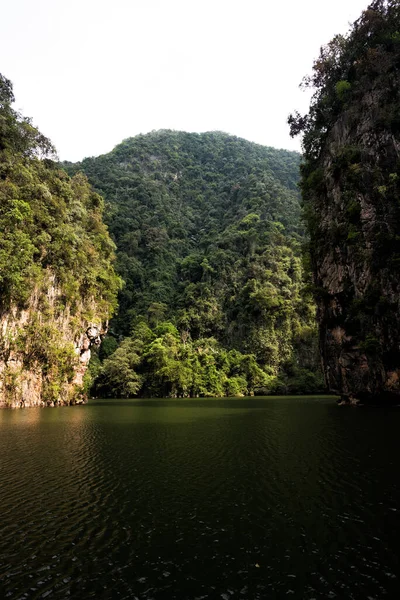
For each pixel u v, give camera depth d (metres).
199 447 20.33
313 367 97.06
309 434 23.73
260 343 98.06
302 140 53.19
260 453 18.48
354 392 42.81
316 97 51.50
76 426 29.20
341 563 8.21
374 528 9.80
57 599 7.04
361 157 39.38
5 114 49.44
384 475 14.20
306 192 52.09
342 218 41.50
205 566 8.16
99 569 8.09
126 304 122.00
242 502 11.77
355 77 44.78
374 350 37.56
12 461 17.41
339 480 13.70
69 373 53.28
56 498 12.38
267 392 90.50
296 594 7.13
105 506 11.64
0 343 42.47
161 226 154.00
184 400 72.56
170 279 130.75
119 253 134.25
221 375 91.50
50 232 50.31
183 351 92.19
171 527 10.09
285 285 108.19
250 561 8.34
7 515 11.01
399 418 30.86
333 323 45.38
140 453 18.97
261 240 122.94
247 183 176.00
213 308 109.50
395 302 35.50
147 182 178.12
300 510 11.04
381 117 38.34
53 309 50.72
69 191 59.00
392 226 35.59
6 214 41.84
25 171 48.81
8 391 43.94
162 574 7.87
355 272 40.22
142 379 87.88
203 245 149.38
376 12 42.53
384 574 7.78
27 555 8.70
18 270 41.78
